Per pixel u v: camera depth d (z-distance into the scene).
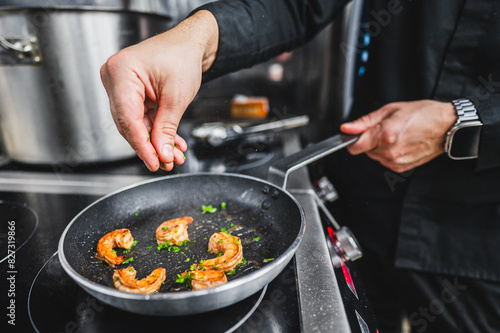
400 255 0.59
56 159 0.57
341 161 0.68
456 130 0.44
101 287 0.29
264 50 0.53
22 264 0.37
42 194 0.50
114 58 0.35
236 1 0.49
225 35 0.46
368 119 0.49
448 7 0.51
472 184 0.52
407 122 0.46
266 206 0.44
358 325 0.32
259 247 0.39
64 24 0.49
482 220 0.53
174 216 0.45
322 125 1.02
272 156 0.70
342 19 0.86
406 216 0.57
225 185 0.47
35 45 0.49
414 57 0.55
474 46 0.50
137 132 0.35
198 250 0.39
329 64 0.94
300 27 0.55
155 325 0.31
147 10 0.54
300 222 0.37
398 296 0.68
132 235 0.42
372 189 0.62
